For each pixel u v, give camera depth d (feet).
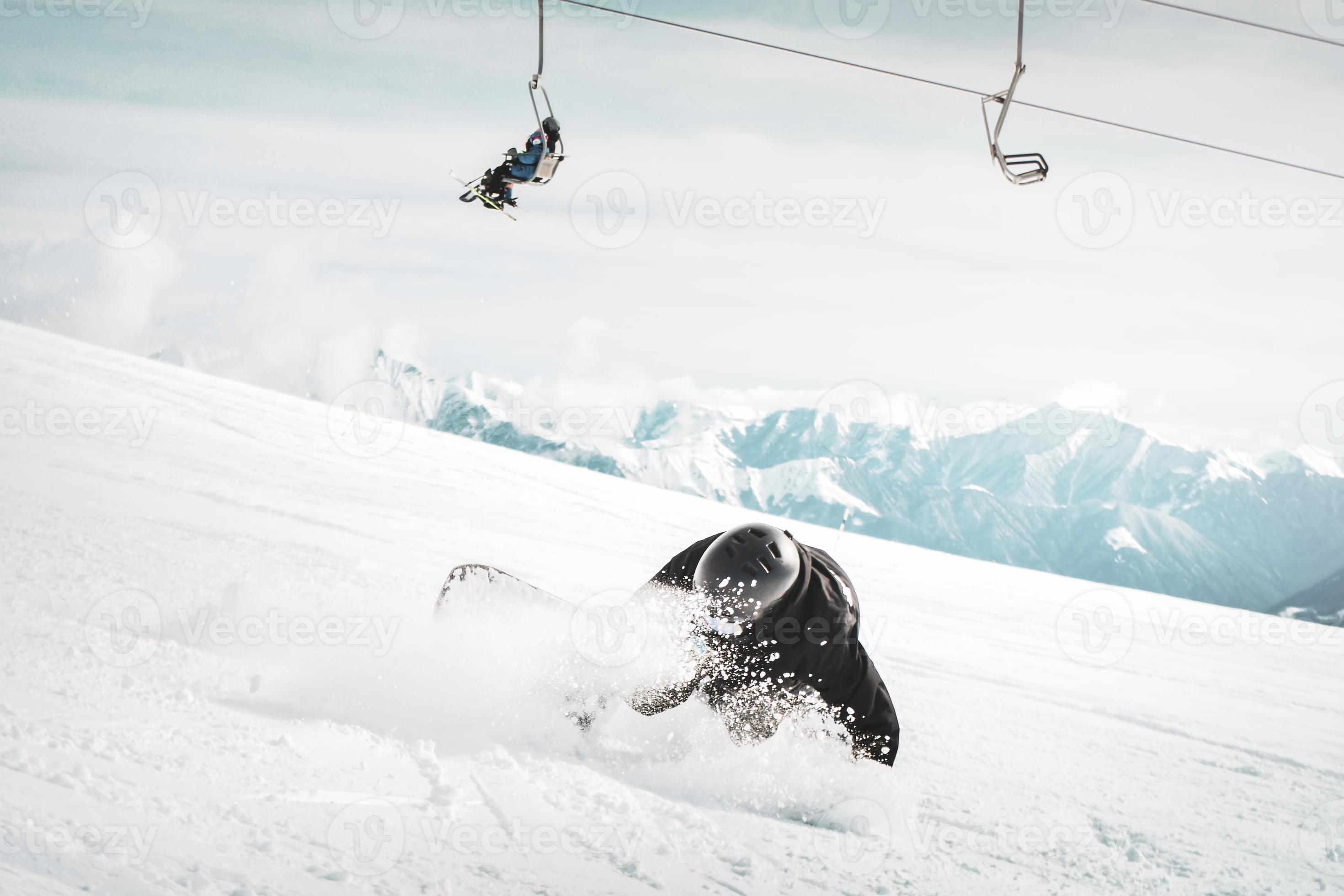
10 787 5.48
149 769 6.57
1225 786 14.80
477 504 52.85
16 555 15.40
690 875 7.22
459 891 5.89
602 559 39.19
